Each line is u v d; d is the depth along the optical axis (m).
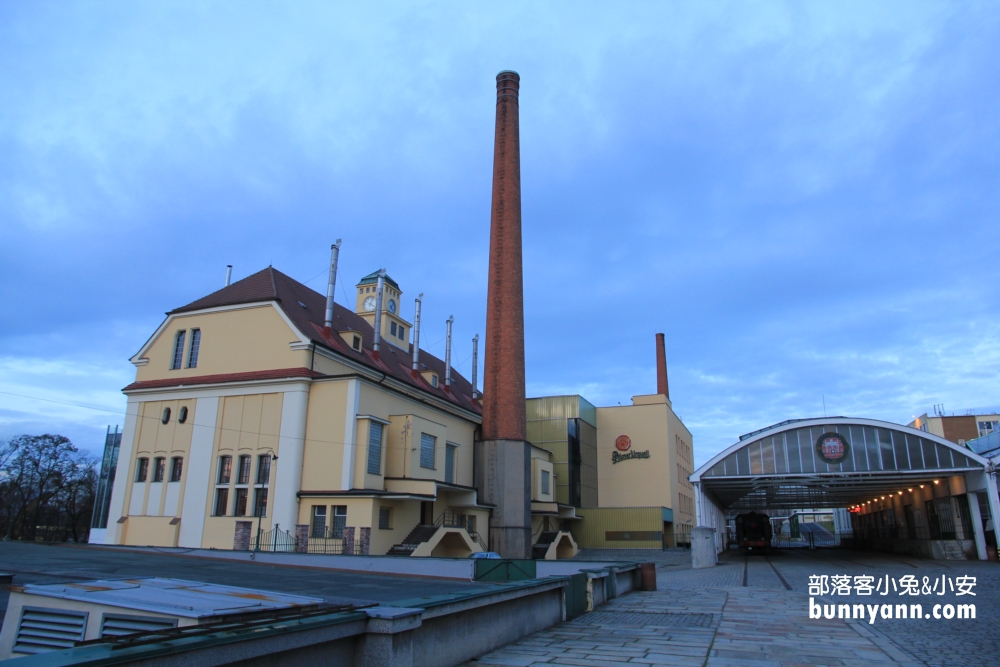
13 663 4.05
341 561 24.41
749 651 10.31
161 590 7.42
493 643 10.07
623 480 59.91
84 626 6.66
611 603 17.03
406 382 41.00
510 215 42.03
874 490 52.12
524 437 40.16
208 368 35.44
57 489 56.88
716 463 38.88
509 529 38.31
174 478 33.81
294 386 32.25
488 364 40.78
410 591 16.17
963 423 73.25
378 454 32.06
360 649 6.91
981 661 9.56
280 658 5.78
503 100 43.72
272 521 30.62
